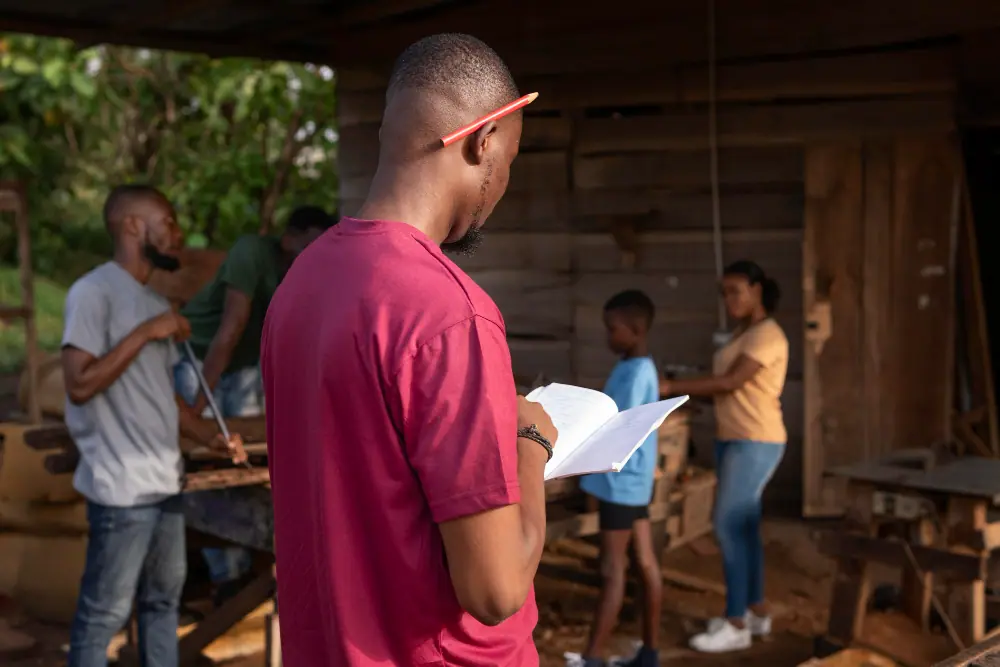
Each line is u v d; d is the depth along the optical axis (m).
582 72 7.03
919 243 6.15
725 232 6.68
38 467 4.77
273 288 4.52
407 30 7.38
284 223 11.92
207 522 3.92
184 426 3.55
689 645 4.53
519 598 1.24
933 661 3.78
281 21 7.00
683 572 5.44
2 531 4.92
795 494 6.54
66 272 14.34
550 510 4.36
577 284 7.23
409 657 1.30
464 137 1.36
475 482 1.20
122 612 3.38
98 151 13.45
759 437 4.36
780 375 4.39
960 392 6.45
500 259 7.50
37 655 4.40
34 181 13.12
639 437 1.42
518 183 7.37
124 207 3.35
